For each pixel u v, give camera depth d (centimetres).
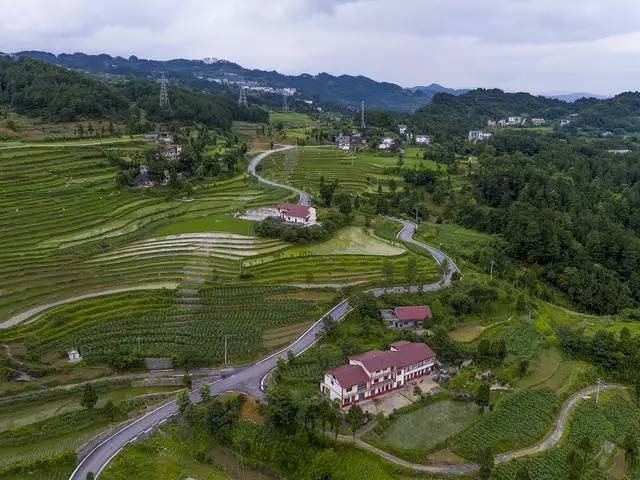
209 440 6488
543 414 7350
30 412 7019
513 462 6341
